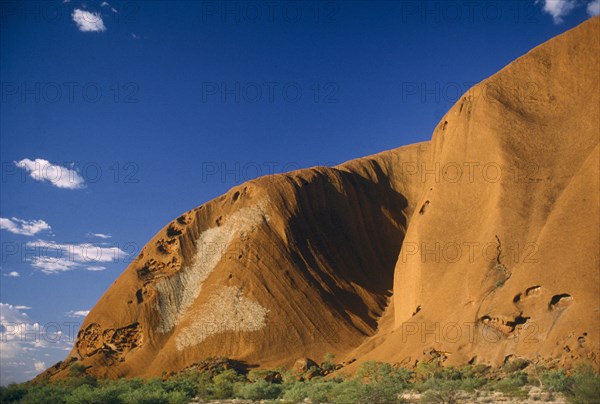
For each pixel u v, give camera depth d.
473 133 61.38
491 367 44.00
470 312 48.31
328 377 56.19
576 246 45.44
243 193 82.88
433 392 33.12
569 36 61.34
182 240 81.12
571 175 52.50
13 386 37.78
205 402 44.22
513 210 52.62
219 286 73.81
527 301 45.56
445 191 61.34
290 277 73.69
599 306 41.72
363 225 83.94
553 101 58.97
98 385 56.34
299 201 80.81
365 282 78.12
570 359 40.53
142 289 78.25
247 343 68.25
